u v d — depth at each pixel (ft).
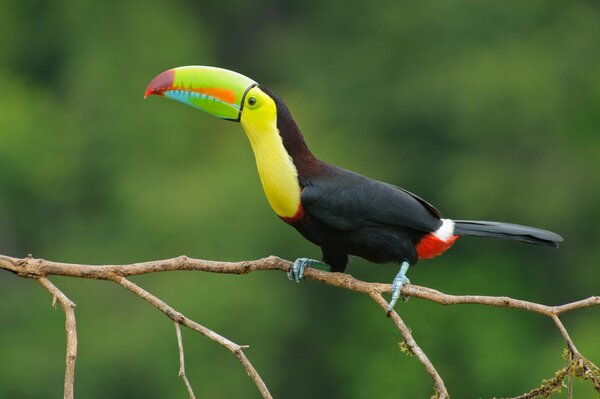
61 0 88.53
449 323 69.10
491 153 78.28
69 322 20.33
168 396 64.34
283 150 24.29
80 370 65.51
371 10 88.94
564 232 74.59
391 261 24.91
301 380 69.87
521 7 84.79
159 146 81.56
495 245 74.02
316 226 24.63
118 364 64.85
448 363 68.18
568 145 77.61
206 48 91.50
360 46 88.12
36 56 90.48
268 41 93.76
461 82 79.10
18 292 70.03
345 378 69.67
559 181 75.87
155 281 68.03
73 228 77.30
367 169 77.51
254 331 66.28
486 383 67.51
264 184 24.57
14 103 79.46
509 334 69.92
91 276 21.22
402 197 24.89
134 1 87.40
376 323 69.51
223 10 94.89
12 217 77.30
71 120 82.23
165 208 72.49
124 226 74.64
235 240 70.13
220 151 79.66
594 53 82.79
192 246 70.54
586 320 70.59
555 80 79.51
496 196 76.02
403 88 82.12
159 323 65.16
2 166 77.15
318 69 88.94
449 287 72.49
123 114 82.64
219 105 24.18
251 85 24.21
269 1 95.25
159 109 82.58
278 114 24.21
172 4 91.97
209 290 66.39
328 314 70.44
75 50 86.99
